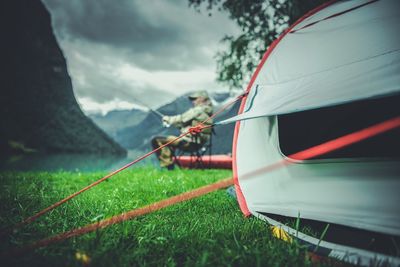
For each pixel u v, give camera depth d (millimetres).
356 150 2398
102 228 2225
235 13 8414
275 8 7664
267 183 2734
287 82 2734
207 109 7098
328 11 3082
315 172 2402
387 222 1930
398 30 2268
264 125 2926
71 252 1849
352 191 2160
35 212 2828
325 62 2570
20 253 1835
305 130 2834
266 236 2158
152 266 1802
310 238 2082
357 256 1747
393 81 1759
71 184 4852
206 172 6516
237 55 8656
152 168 7504
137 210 2715
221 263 1763
